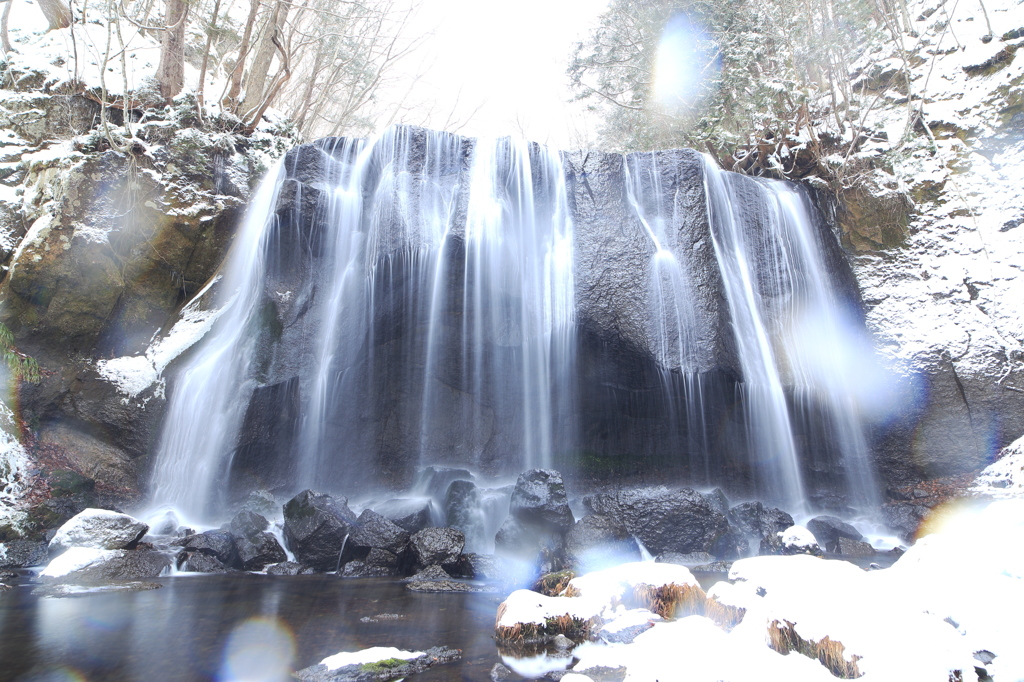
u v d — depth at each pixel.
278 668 4.22
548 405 11.59
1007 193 13.52
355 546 8.13
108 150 12.98
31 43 15.30
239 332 11.69
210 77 18.61
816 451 11.80
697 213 11.61
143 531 8.06
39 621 5.33
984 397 11.91
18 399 11.02
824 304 12.85
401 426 12.14
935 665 3.37
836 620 3.75
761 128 15.16
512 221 11.87
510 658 4.37
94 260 12.14
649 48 18.09
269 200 12.57
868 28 14.75
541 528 8.55
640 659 3.76
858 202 14.15
